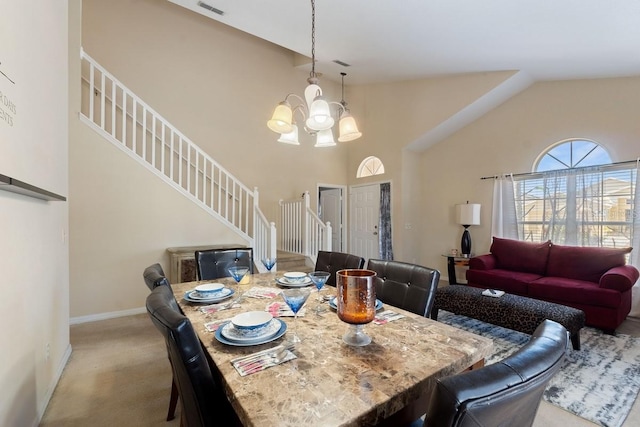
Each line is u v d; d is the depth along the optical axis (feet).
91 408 6.21
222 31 17.65
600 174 12.89
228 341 3.67
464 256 16.47
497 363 1.99
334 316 4.68
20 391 4.86
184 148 16.29
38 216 5.77
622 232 12.36
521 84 14.71
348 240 22.29
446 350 3.53
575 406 6.23
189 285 6.65
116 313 11.71
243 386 2.78
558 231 13.92
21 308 4.91
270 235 13.66
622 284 9.96
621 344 9.17
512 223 15.44
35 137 5.46
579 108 13.57
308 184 20.77
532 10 8.37
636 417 5.90
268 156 19.16
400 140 18.60
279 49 19.62
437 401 1.76
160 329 3.07
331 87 21.56
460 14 9.03
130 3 15.06
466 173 17.37
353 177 21.98
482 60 12.89
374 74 17.13
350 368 3.11
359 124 21.42
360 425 2.39
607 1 7.48
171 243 12.83
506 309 9.16
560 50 10.81
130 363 8.05
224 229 14.03
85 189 11.21
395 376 2.96
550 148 14.44
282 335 3.88
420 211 19.52
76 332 10.09
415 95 17.81
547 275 12.90
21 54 4.78
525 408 2.22
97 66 11.46
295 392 2.69
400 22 10.06
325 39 12.20
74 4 10.96
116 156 11.75
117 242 11.76
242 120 18.21
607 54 10.58
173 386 5.80
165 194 12.71
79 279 11.10
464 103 15.57
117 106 14.58
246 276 6.79
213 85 17.28
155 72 15.61
